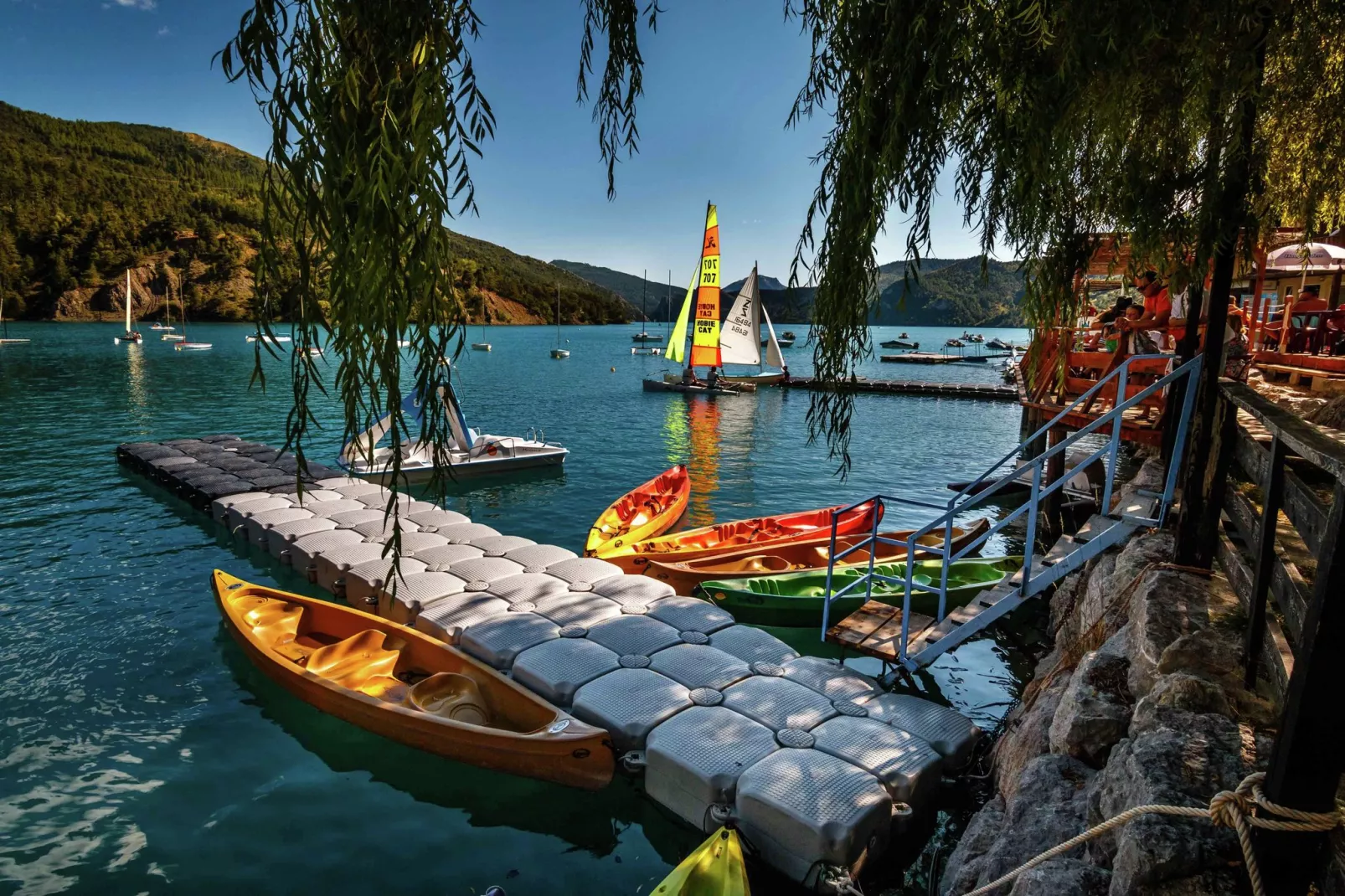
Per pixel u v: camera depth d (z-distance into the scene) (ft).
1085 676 18.90
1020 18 9.09
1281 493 13.83
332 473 63.00
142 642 33.81
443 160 6.79
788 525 49.83
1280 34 12.07
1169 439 25.70
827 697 24.91
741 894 17.11
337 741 26.32
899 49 8.84
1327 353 44.98
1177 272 15.84
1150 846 11.10
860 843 19.10
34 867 20.44
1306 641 8.39
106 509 56.03
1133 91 11.63
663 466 79.00
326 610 32.89
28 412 106.63
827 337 9.55
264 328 6.43
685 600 32.19
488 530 43.04
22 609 37.58
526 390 150.51
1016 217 11.79
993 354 301.22
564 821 22.75
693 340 148.77
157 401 119.55
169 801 23.24
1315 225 17.83
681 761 21.42
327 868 20.66
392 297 6.64
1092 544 23.66
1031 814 16.07
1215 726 13.52
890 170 8.91
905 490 69.62
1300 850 8.87
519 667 26.84
